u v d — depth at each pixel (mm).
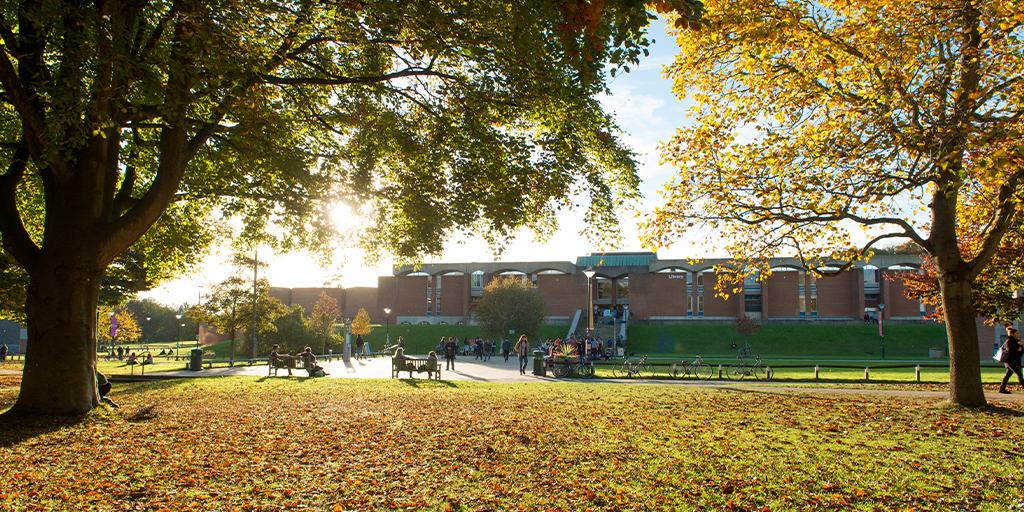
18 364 36688
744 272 14156
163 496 5836
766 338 60906
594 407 12039
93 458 7383
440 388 16781
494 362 37844
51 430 9078
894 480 6359
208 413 11148
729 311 71062
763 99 13000
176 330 104812
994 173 8141
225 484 6277
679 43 12750
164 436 8797
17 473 6570
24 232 10773
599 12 6277
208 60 9000
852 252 13586
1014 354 15430
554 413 11164
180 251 18953
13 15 10148
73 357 10508
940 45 10609
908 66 10523
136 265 22016
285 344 46625
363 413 11219
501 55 10852
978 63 9812
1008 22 8883
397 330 67938
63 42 8891
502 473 6688
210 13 8875
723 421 10164
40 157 9625
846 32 11422
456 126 13430
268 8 9219
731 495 5906
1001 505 5535
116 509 5445
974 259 11883
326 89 14758
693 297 72125
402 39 11016
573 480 6406
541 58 10023
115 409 11297
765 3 10859
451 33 9727
